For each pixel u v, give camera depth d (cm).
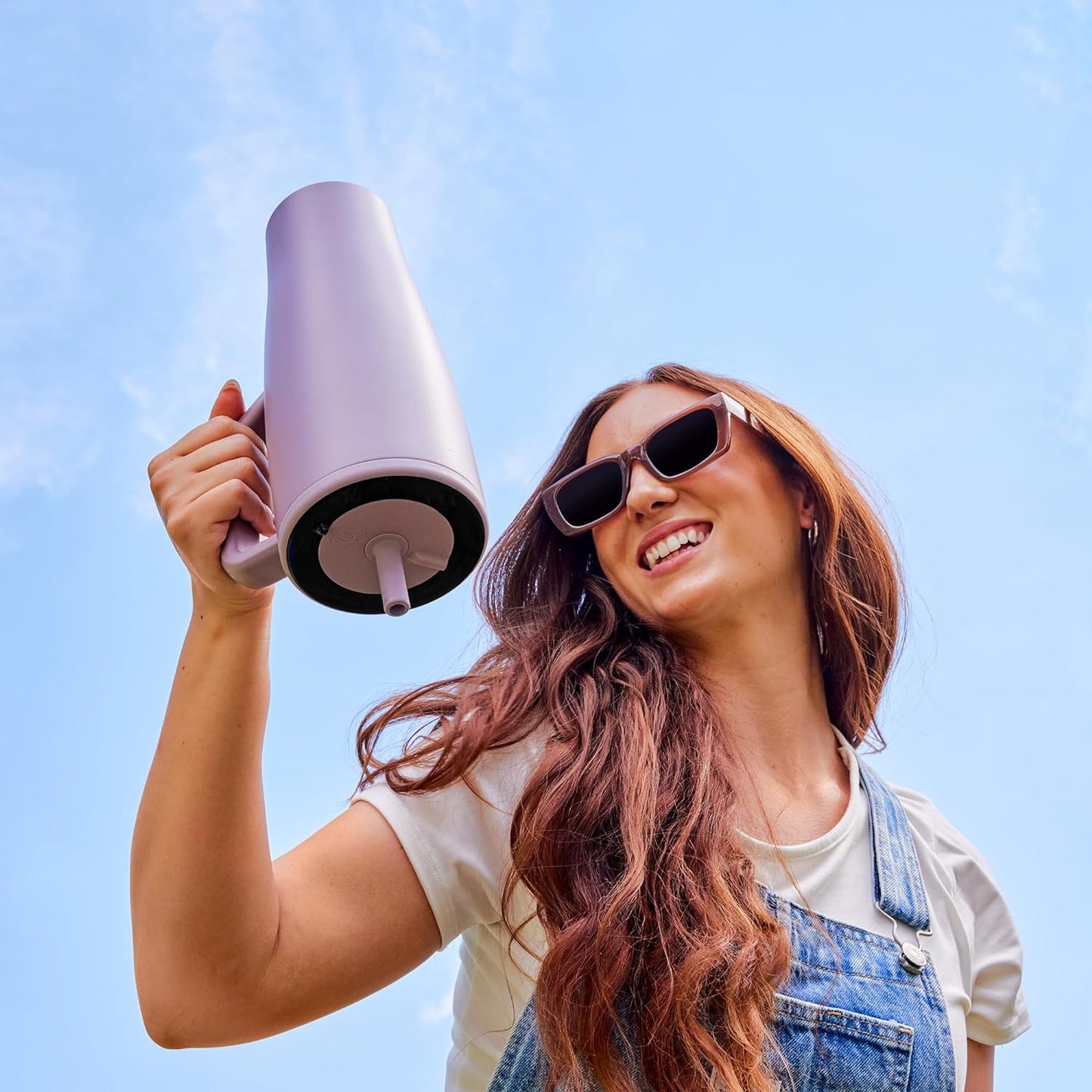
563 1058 139
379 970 147
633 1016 143
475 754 158
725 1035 142
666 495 185
